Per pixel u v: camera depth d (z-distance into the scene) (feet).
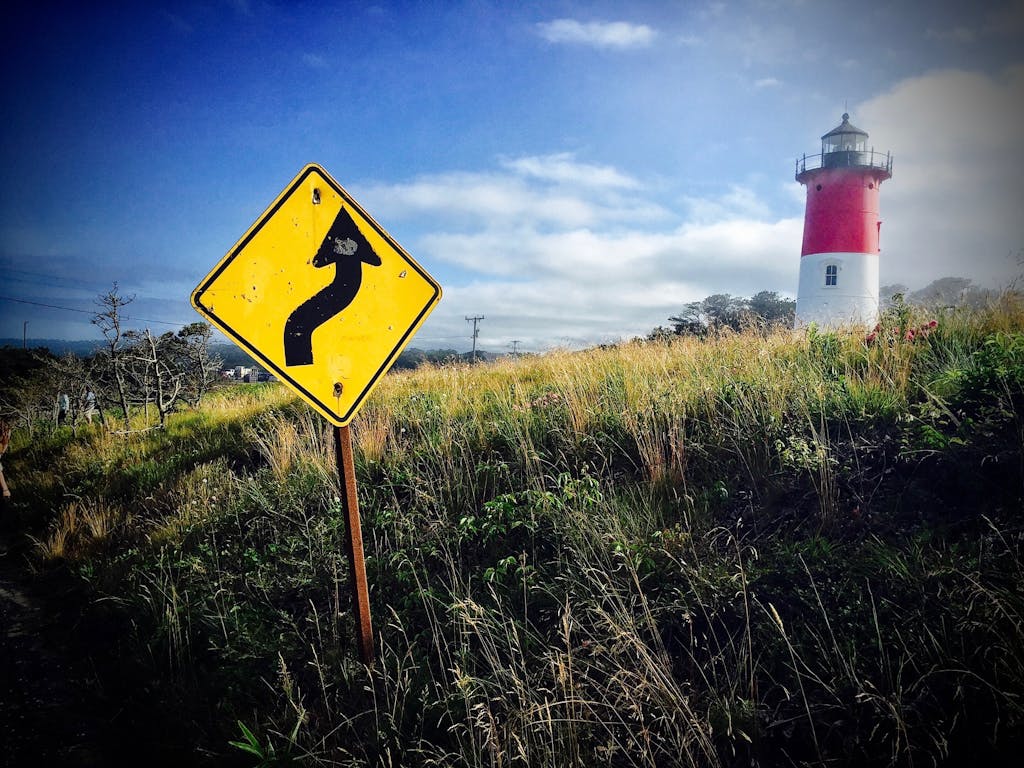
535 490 14.49
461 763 9.14
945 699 7.70
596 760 8.45
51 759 10.77
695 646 9.89
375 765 9.56
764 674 9.02
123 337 45.14
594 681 9.20
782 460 12.99
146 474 28.50
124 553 19.77
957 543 9.56
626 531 12.30
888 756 7.42
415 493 16.85
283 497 19.54
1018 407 12.00
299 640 12.78
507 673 9.67
